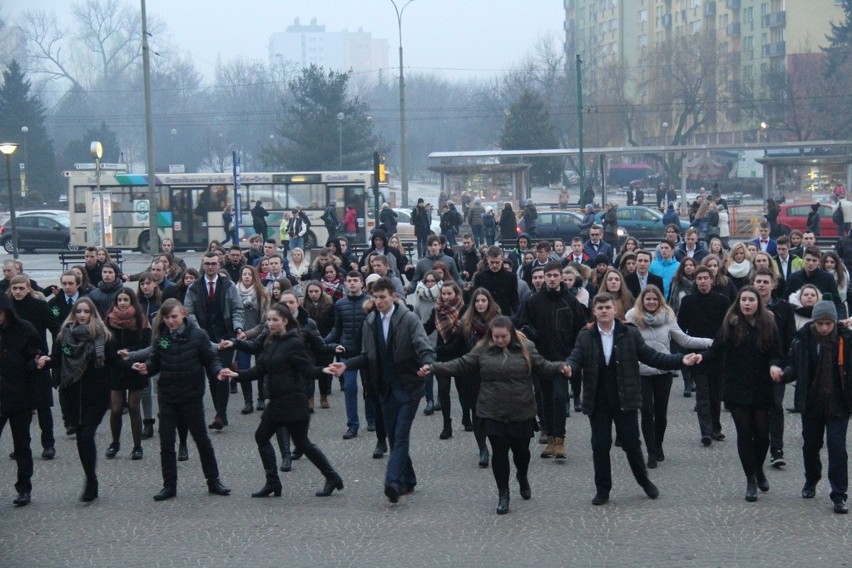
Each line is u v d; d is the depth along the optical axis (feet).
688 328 40.11
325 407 46.98
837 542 26.86
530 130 230.27
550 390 36.81
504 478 30.32
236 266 53.83
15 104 273.95
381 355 31.99
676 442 39.06
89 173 138.10
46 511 31.40
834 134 255.29
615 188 277.85
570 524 28.99
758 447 31.50
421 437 40.73
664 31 368.27
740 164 236.63
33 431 43.34
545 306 37.70
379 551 26.99
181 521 30.04
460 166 167.02
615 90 299.79
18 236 149.07
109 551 27.45
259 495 32.53
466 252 57.82
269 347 31.94
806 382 29.84
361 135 239.91
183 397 32.35
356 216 134.31
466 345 38.40
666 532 28.02
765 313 30.45
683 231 121.60
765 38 321.52
